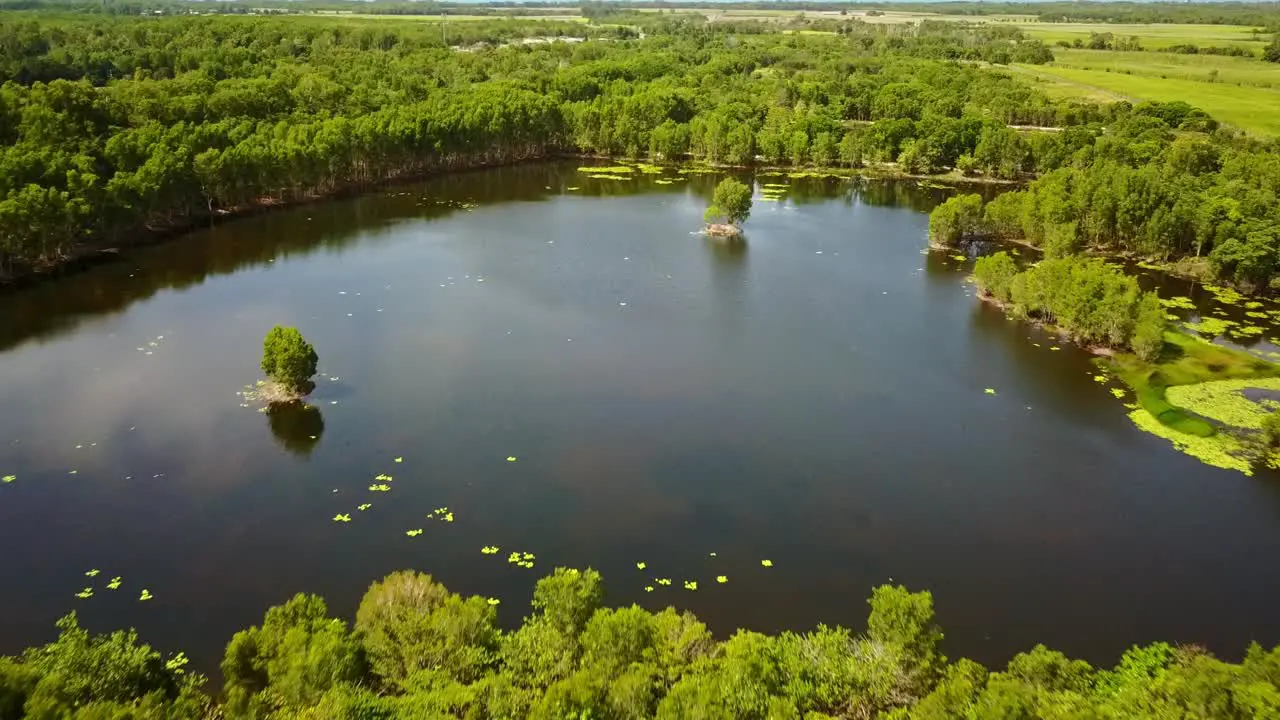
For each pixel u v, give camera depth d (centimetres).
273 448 7338
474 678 4181
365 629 4488
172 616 5409
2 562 5828
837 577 6006
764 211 16400
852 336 10244
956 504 6894
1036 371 9331
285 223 14350
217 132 15000
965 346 9988
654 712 3856
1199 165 16200
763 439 7800
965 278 12488
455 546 6178
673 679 4044
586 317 10612
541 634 4406
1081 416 8344
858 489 7062
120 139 13412
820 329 10438
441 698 3769
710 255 13325
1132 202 13138
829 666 4222
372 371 8869
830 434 7925
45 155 12194
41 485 6669
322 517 6450
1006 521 6688
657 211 16150
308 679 3900
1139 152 17025
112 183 12206
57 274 11319
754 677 3928
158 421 7681
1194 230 12794
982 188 18738
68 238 11575
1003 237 14575
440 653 4200
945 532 6538
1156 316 9438
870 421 8188
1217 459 7569
